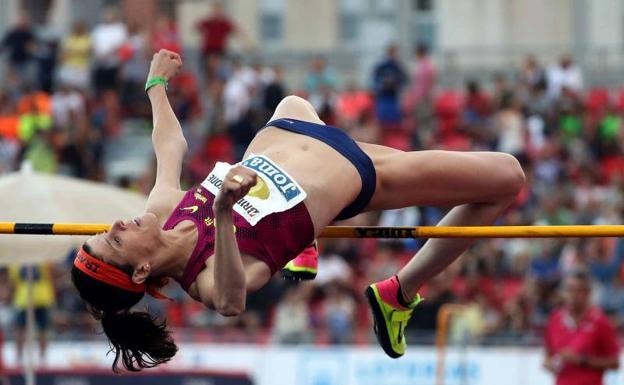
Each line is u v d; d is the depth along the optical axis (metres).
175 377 29.59
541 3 55.22
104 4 54.28
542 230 14.79
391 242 34.19
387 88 42.31
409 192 14.70
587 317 25.48
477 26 55.69
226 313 13.59
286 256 14.16
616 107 43.81
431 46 56.78
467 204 15.30
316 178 14.23
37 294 29.91
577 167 39.28
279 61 51.38
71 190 23.05
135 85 44.44
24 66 45.69
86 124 41.69
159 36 45.69
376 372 29.95
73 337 30.53
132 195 23.97
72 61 45.38
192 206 14.38
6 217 22.39
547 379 29.22
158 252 14.11
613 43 54.91
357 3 58.00
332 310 31.81
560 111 42.00
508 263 33.03
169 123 15.55
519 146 40.72
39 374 29.50
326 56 51.62
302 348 30.38
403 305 15.87
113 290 14.14
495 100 43.03
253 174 13.19
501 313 31.25
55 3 54.94
